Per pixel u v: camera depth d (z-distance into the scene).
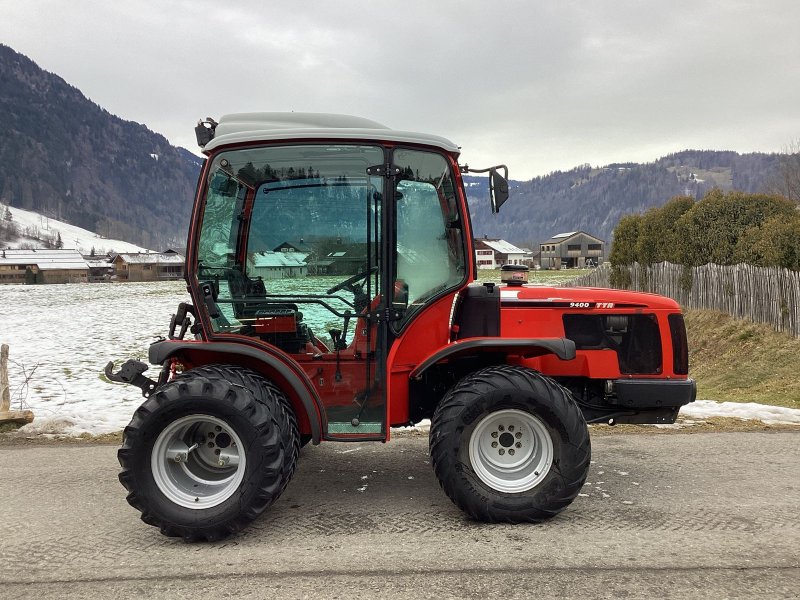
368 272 3.73
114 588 2.96
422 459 5.09
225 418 3.44
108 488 4.50
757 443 5.57
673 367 4.36
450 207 3.78
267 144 3.63
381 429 3.75
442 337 3.87
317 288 3.75
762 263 12.32
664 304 4.39
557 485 3.59
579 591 2.86
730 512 3.85
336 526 3.68
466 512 3.67
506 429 3.71
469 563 3.14
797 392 8.29
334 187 3.70
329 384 3.77
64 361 13.59
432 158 3.74
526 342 3.64
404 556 3.24
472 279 3.83
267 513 3.92
